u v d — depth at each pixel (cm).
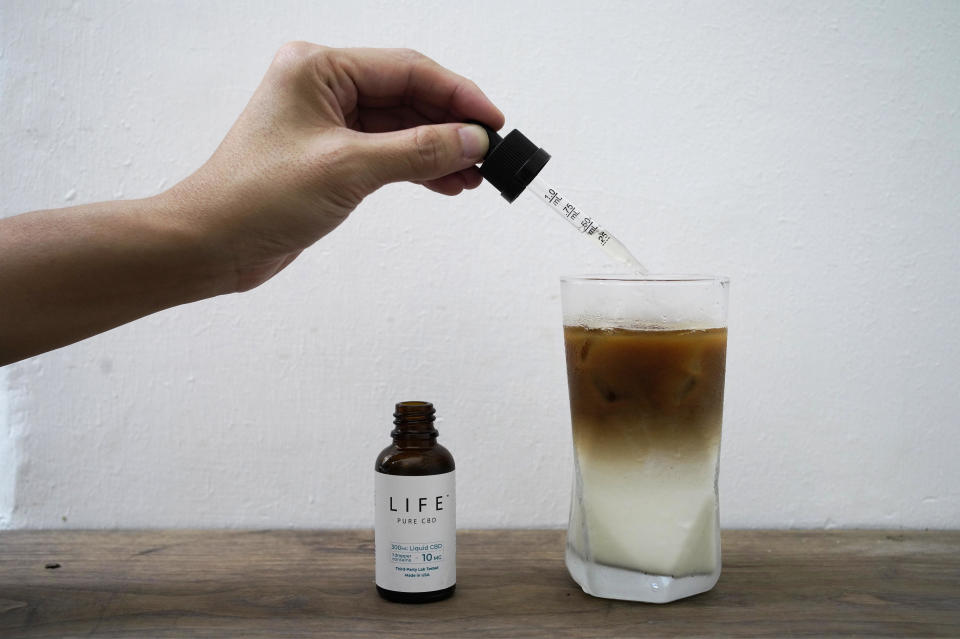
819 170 54
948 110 53
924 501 54
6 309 39
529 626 41
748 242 54
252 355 55
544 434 55
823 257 54
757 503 55
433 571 43
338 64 43
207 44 54
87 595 44
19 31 54
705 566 43
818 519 55
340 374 55
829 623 41
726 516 55
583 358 43
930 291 54
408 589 43
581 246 54
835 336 54
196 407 55
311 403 55
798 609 42
